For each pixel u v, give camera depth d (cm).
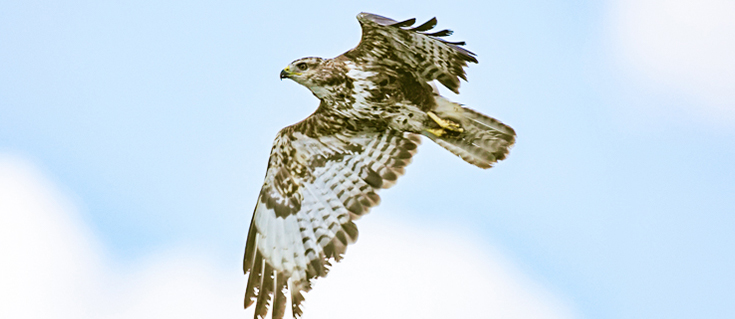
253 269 1477
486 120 1345
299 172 1498
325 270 1452
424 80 1330
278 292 1455
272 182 1509
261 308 1448
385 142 1457
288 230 1485
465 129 1362
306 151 1488
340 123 1441
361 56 1341
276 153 1498
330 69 1363
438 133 1366
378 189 1462
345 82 1361
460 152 1383
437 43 1245
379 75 1343
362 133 1455
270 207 1503
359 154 1472
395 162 1460
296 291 1449
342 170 1482
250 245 1494
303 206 1489
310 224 1480
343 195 1477
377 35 1288
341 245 1458
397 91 1349
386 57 1322
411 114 1366
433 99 1345
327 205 1480
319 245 1468
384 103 1363
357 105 1379
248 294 1462
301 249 1472
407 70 1326
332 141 1473
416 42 1263
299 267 1464
